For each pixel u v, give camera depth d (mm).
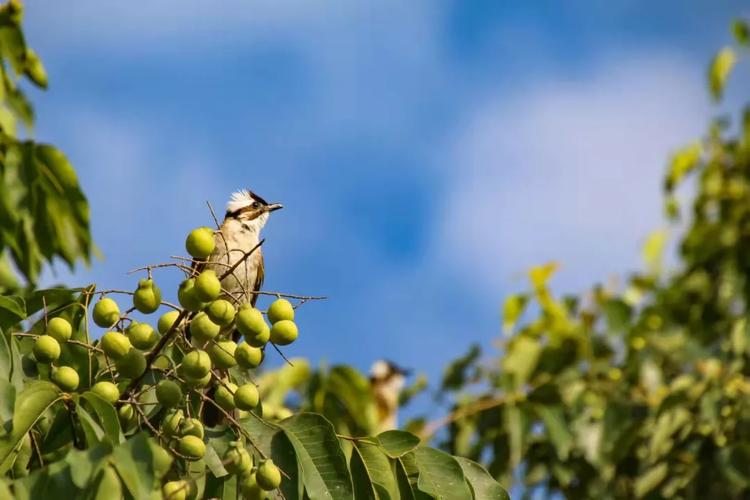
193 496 7062
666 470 14031
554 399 14711
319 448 7391
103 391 7133
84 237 10484
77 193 10375
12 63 10875
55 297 7887
